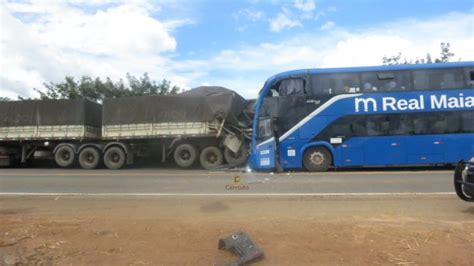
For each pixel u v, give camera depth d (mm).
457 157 16625
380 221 6551
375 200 9266
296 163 17078
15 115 21438
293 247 5148
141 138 20297
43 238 5672
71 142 21328
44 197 10453
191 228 6121
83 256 4965
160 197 10203
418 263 4648
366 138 16922
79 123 20938
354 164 16891
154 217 7230
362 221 6551
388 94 17000
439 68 17000
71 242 5477
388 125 16922
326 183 12672
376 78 17109
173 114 19922
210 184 12875
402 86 17000
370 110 16984
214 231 5922
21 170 19516
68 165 21109
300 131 17141
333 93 17156
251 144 17906
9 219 7102
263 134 17281
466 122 16734
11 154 21766
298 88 17297
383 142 16859
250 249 4836
